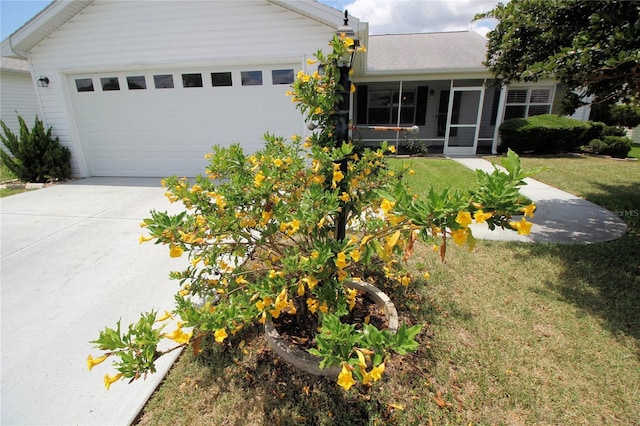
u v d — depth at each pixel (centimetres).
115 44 704
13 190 690
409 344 125
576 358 212
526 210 120
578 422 171
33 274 333
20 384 200
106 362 218
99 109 768
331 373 194
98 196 626
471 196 130
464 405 182
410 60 1154
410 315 254
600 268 322
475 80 1232
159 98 743
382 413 178
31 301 287
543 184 676
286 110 721
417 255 355
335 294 180
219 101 729
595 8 362
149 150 784
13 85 1295
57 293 299
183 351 224
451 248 373
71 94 763
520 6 414
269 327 216
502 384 194
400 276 271
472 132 1298
